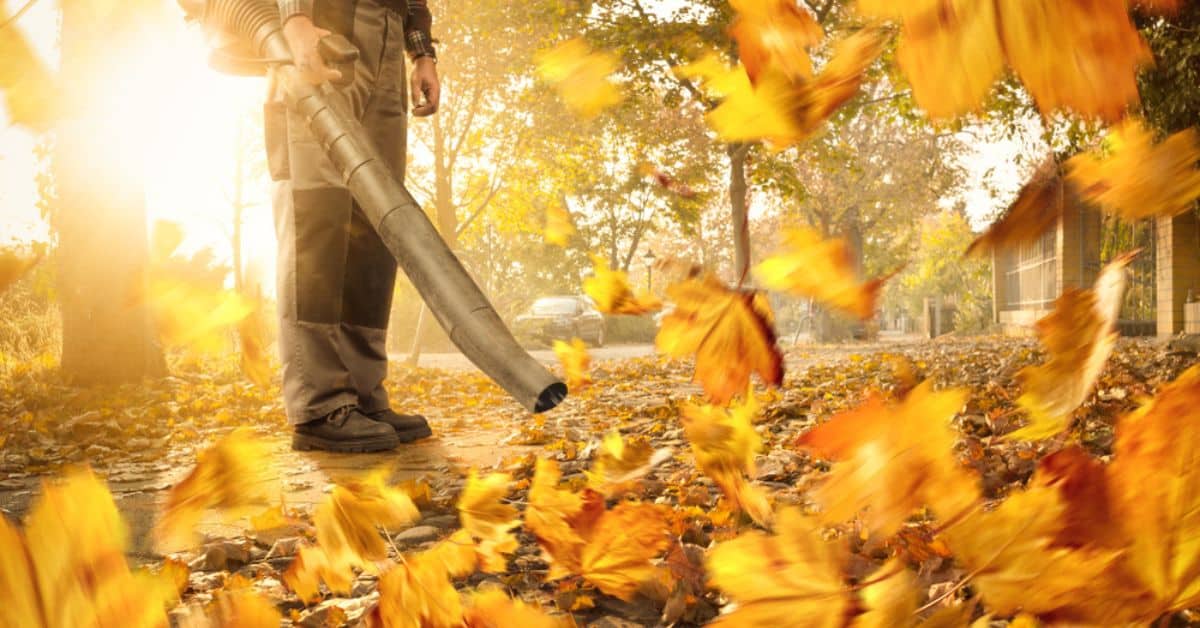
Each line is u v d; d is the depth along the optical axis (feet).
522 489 9.45
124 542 2.07
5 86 2.01
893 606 2.09
